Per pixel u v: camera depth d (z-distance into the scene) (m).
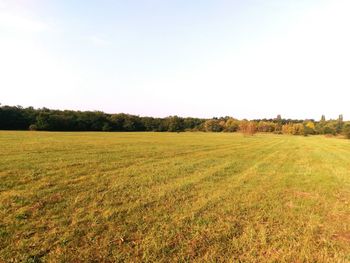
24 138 47.69
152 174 17.80
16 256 6.72
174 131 139.38
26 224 8.71
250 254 7.24
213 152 34.38
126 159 24.70
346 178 18.58
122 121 131.75
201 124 156.75
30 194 12.09
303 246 7.78
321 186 15.80
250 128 98.81
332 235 8.71
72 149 31.47
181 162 23.92
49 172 17.28
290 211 10.94
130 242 7.72
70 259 6.68
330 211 11.12
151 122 138.50
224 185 15.25
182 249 7.40
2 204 10.55
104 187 13.84
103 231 8.39
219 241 7.96
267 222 9.64
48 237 7.81
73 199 11.61
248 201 12.15
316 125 163.25
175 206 11.09
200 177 17.31
